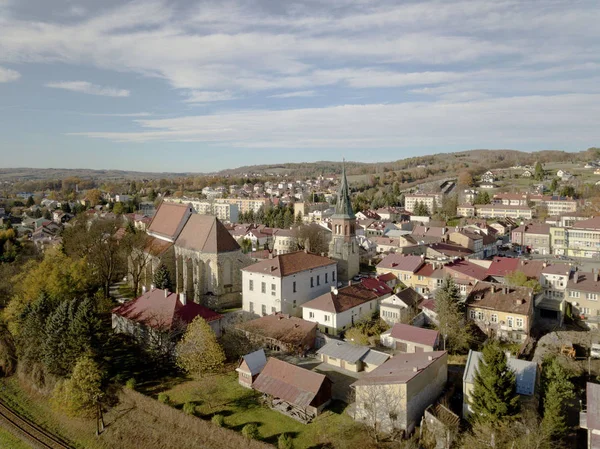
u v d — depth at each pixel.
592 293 95.06
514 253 178.00
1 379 86.38
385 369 65.06
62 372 75.50
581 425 49.59
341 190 125.00
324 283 108.56
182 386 72.50
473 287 95.06
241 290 110.44
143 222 172.00
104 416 70.50
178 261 114.50
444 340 78.62
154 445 63.56
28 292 95.00
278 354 80.44
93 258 113.75
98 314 97.69
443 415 57.03
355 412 61.22
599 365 71.19
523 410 54.56
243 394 69.06
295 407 64.25
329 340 81.12
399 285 115.94
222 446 59.59
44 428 72.12
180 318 83.75
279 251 167.50
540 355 72.62
